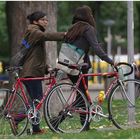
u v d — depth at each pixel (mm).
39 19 20047
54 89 19188
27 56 19828
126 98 20234
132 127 20281
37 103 19578
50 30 29969
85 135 18422
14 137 18641
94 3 70875
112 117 19859
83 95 19438
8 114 19547
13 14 30953
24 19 30547
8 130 19594
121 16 84750
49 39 19609
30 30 19797
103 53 19453
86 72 19859
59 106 19297
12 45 31203
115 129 20453
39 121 19531
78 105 19484
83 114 19500
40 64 19797
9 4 32188
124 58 84188
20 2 30516
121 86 20000
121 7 79812
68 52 19500
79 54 19500
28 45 19766
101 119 20250
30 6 30359
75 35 19516
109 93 19875
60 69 19516
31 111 19484
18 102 19594
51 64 29359
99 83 73688
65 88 19344
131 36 22562
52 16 30078
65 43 19625
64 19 78000
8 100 19625
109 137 18016
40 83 19766
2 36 88312
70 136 18188
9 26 33406
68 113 19328
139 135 18484
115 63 19766
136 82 20438
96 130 20031
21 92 19609
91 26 19594
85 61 19766
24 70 19703
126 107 20266
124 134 18656
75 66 19391
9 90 19688
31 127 19594
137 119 20609
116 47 102062
